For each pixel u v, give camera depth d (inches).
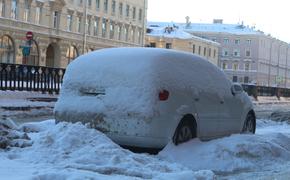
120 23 3073.3
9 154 291.6
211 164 318.3
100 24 2871.6
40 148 299.1
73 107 347.3
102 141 307.1
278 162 339.6
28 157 287.6
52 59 2516.0
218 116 380.8
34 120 636.7
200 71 369.4
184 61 355.9
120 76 336.5
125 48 355.3
